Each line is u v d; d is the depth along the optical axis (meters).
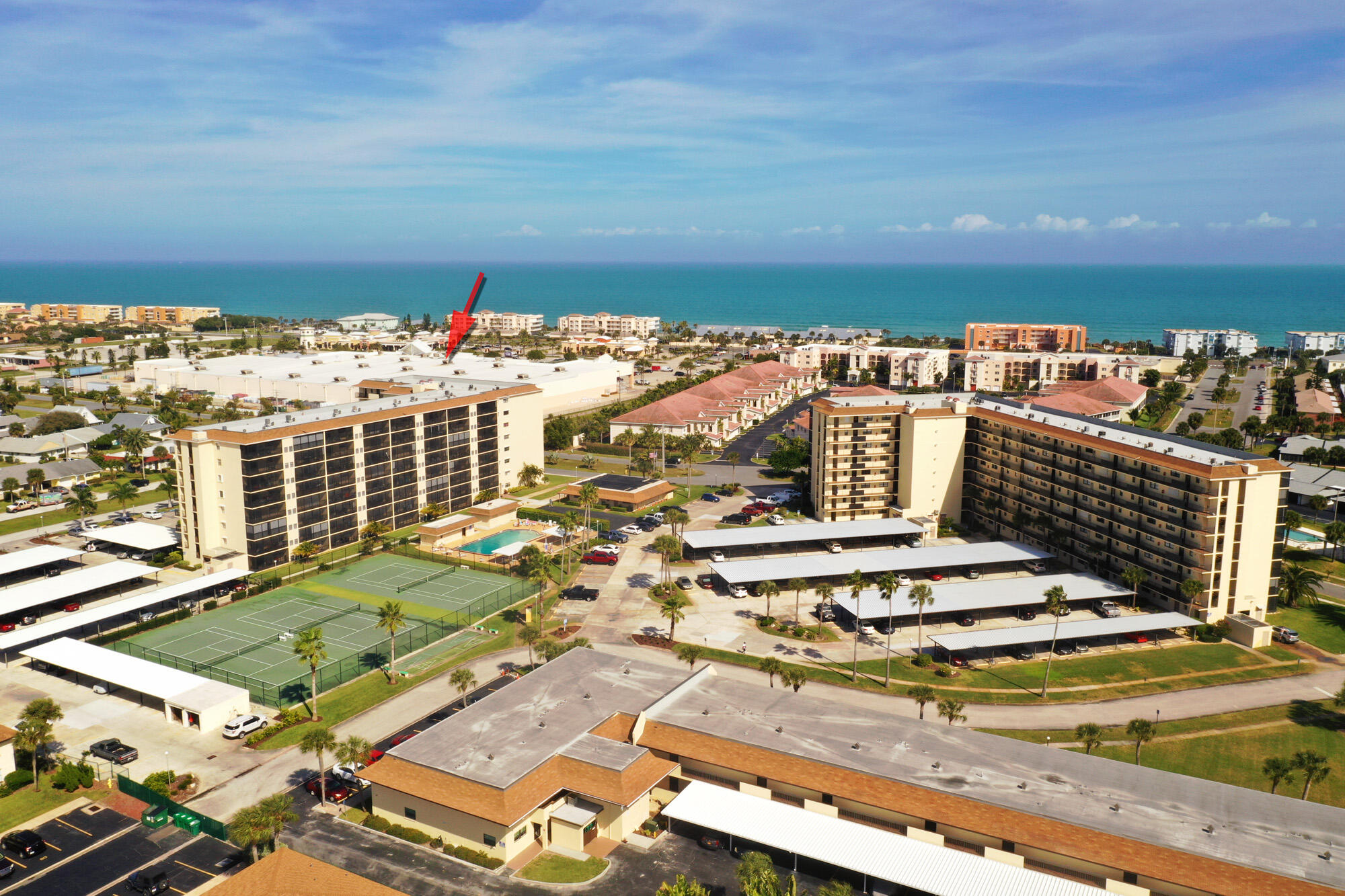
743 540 176.88
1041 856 79.69
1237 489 139.12
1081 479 168.88
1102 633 134.88
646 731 95.69
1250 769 103.00
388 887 77.06
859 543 190.50
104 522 197.38
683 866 83.44
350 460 183.50
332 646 134.88
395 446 193.88
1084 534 168.38
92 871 81.25
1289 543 183.25
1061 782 85.75
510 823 80.94
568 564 173.38
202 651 132.75
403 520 197.50
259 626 142.75
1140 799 83.12
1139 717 115.50
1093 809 81.12
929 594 132.38
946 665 129.12
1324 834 78.00
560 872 82.00
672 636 138.50
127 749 102.69
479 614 148.62
